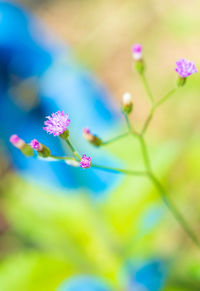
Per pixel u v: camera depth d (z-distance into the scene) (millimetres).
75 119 381
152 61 542
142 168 368
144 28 575
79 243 374
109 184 376
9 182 434
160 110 500
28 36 378
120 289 350
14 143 282
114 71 561
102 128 385
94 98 389
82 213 377
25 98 377
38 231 374
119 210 374
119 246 370
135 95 534
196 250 405
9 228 440
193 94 451
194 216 406
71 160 275
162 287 345
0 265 356
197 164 395
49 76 384
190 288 349
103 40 572
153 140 411
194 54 540
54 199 380
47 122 269
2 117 379
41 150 274
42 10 678
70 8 665
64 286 347
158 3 582
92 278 354
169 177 429
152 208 368
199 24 441
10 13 380
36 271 352
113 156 374
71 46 568
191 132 455
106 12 633
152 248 367
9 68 376
